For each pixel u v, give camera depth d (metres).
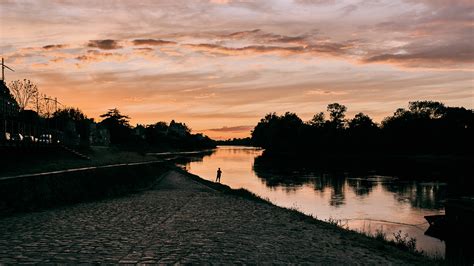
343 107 180.50
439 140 137.50
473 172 69.25
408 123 145.50
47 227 14.44
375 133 161.75
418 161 115.88
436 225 25.95
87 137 127.06
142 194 30.47
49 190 22.33
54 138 54.91
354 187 50.06
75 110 139.50
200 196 29.09
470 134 133.75
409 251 14.09
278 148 193.25
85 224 15.32
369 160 123.19
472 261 16.55
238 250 11.53
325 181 58.03
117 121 183.25
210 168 91.06
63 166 32.59
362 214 31.16
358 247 12.73
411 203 37.38
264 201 27.11
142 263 9.72
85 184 27.84
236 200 26.44
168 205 22.83
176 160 135.75
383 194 43.56
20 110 70.12
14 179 19.59
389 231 25.09
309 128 180.75
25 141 40.03
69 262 9.58
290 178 63.12
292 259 10.71
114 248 11.23
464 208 24.72
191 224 16.09
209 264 9.88
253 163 112.81
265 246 12.25
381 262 10.86
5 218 16.50
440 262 12.09
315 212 31.73
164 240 12.61
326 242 13.29
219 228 15.33
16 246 11.16
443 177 63.69
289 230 15.38
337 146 168.25
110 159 58.88
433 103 150.75
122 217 17.53
